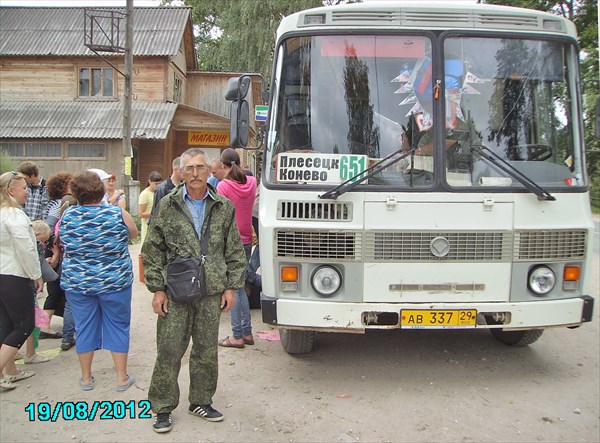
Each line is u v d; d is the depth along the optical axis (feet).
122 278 14.64
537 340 19.45
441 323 14.07
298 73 14.90
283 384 15.51
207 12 104.32
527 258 14.34
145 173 75.15
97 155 69.82
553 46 15.23
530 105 14.98
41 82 74.59
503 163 14.53
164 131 67.15
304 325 14.16
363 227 14.12
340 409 13.94
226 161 20.38
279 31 15.39
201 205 12.77
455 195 14.17
